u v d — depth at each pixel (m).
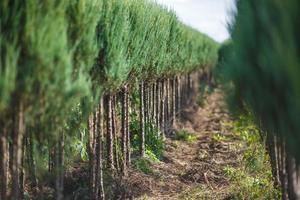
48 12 5.71
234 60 5.36
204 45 27.06
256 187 9.54
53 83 5.69
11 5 5.60
